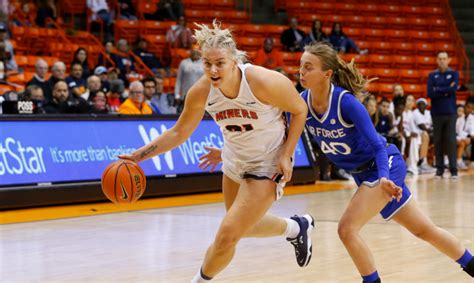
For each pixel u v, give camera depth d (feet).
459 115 57.21
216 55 13.83
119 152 35.29
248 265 20.03
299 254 18.06
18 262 20.62
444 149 47.91
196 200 35.53
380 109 47.03
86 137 34.24
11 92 35.37
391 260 20.58
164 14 63.72
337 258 20.99
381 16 75.66
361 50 71.00
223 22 67.92
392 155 16.03
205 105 15.14
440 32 75.87
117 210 31.81
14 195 31.09
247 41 66.03
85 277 18.65
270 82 14.33
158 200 35.45
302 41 64.59
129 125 36.04
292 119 14.97
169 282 18.03
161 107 42.57
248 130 14.92
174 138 15.87
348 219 15.23
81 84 42.63
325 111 15.48
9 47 48.16
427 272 18.98
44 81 39.78
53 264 20.33
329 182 44.70
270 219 17.02
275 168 15.17
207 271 14.87
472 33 77.71
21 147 31.89
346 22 73.41
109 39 58.39
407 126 51.88
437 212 30.99
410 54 72.84
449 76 46.16
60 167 32.94
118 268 19.74
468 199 35.86
